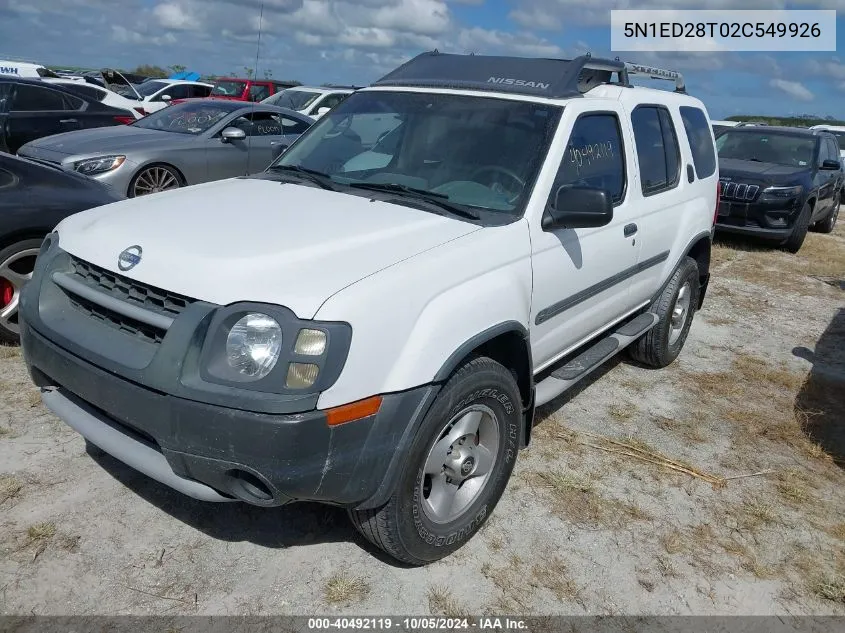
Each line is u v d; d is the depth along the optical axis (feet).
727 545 11.19
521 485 12.23
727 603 9.98
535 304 11.10
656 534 11.30
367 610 9.20
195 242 9.02
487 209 11.00
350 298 8.11
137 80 81.92
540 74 13.08
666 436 14.55
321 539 10.43
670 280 16.80
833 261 33.73
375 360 8.25
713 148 19.20
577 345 13.48
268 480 7.89
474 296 9.50
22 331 9.96
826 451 14.49
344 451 8.17
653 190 15.39
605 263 13.15
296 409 7.72
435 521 9.80
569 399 15.89
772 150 38.47
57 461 11.59
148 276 8.59
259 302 7.96
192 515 10.64
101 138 28.30
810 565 10.89
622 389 16.74
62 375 9.12
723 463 13.66
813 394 17.37
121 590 9.15
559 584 10.00
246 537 10.32
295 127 33.24
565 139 11.87
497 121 12.21
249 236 9.25
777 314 24.17
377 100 13.65
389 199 11.21
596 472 12.88
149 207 10.69
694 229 17.17
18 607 8.72
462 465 10.00
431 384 8.86
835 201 43.29
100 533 10.08
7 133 31.40
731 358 19.53
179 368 7.95
